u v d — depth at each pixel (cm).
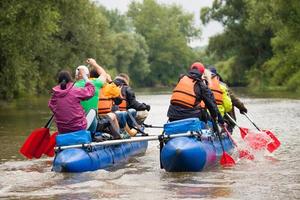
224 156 1728
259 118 3556
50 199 1291
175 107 1695
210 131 1773
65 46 8650
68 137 1617
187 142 1590
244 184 1434
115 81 2136
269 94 7825
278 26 9356
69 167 1558
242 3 11731
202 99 1702
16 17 4600
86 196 1315
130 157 1925
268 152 1980
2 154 2075
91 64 1842
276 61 9625
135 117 2088
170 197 1291
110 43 11088
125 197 1299
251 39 11744
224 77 12312
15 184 1465
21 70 5753
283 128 2866
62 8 5356
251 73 10956
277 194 1314
